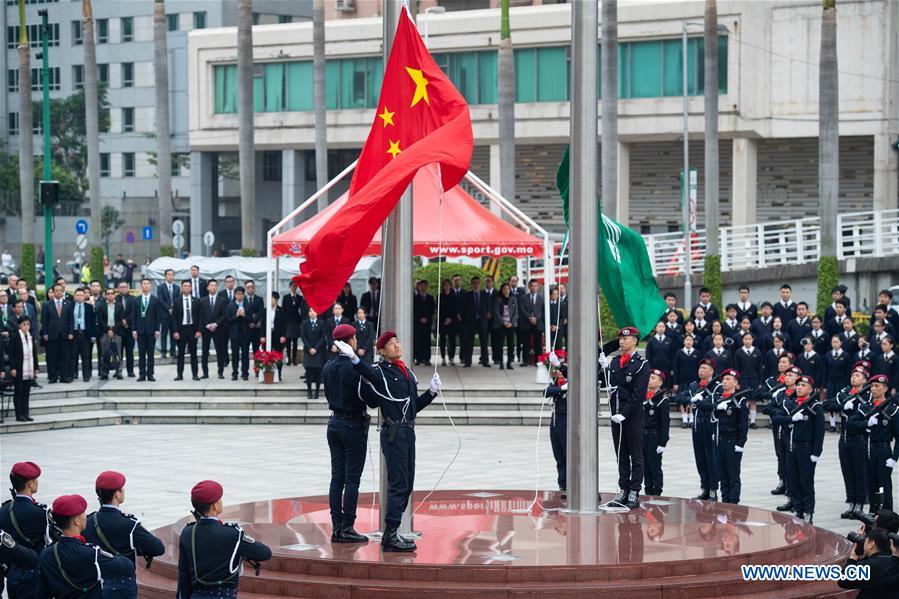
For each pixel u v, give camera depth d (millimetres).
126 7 79812
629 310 16969
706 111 38312
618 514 15617
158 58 41562
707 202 38406
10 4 82438
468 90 54625
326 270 13320
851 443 17609
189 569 9891
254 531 14461
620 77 51188
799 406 17312
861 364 18156
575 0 15172
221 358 29391
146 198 79438
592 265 15195
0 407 25625
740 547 13508
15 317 25828
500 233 28453
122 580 9961
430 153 13539
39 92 82500
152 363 28938
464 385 28156
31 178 44531
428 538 13945
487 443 24156
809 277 39469
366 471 21531
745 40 48812
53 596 9852
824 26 34000
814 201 51156
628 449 16203
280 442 24359
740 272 40438
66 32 82188
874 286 37938
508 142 37156
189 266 37375
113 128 81000
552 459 22297
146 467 21500
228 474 20844
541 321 31469
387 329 13859
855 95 47250
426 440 24516
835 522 17453
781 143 51594
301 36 57812
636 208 54719
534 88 53188
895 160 46969
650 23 50156
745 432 17844
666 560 12727
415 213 28406
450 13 54500
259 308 29203
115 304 29203
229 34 59438
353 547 13445
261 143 59094
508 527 14625
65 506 9867
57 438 24766
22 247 44656
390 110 14508
